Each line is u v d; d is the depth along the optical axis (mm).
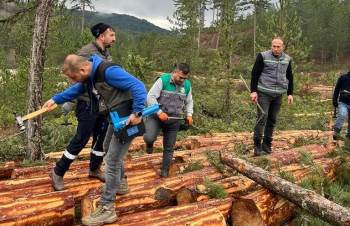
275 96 7172
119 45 45812
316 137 9258
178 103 6047
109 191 4328
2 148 7789
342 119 9195
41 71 6922
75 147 4891
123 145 4242
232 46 16438
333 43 59781
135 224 4305
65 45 13734
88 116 4828
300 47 17047
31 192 4840
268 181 5289
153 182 5441
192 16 27266
